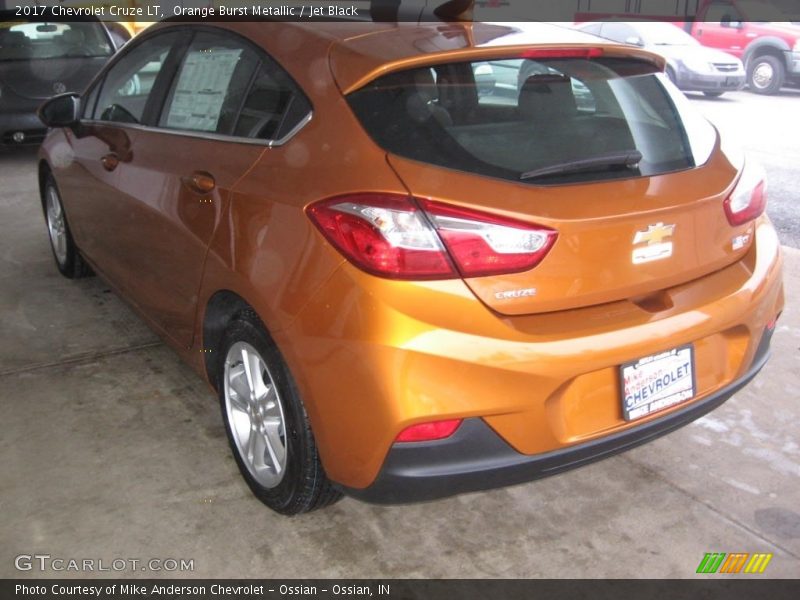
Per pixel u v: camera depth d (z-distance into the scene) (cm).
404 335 212
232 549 262
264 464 277
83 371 374
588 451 234
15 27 792
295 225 234
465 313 215
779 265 281
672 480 300
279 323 237
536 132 240
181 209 296
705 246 252
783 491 294
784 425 337
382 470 223
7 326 421
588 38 276
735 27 1428
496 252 216
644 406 242
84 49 830
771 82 1401
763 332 275
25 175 758
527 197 221
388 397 214
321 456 239
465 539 269
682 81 1305
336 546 264
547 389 222
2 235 573
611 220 226
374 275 215
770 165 820
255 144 268
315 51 262
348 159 229
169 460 307
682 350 246
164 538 266
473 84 245
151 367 379
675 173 249
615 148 246
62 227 475
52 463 304
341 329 220
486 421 220
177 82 333
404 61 241
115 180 358
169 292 321
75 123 411
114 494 287
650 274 239
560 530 273
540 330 222
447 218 214
